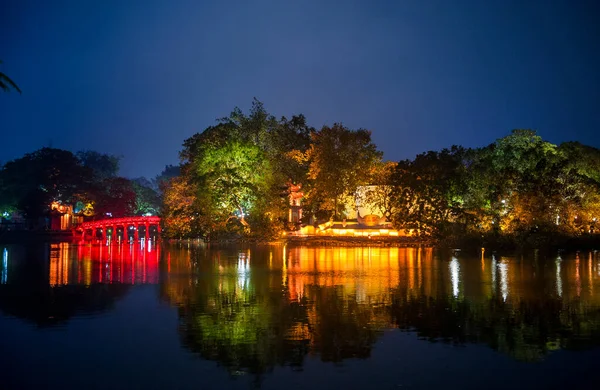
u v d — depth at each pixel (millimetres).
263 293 28609
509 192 64562
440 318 21938
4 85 22406
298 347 17906
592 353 17047
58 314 23438
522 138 67125
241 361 16516
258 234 77500
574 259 47750
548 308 23891
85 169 120688
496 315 22500
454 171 69812
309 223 85000
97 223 98750
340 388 14305
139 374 15438
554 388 14188
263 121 85625
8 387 14523
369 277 35156
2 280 35125
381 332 19766
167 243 82250
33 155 118125
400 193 72562
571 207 61812
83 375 15406
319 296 27469
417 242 70312
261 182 75375
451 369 15641
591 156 64375
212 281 33812
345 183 77250
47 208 114812
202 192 74250
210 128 87625
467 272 37625
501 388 14211
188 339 19031
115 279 35406
